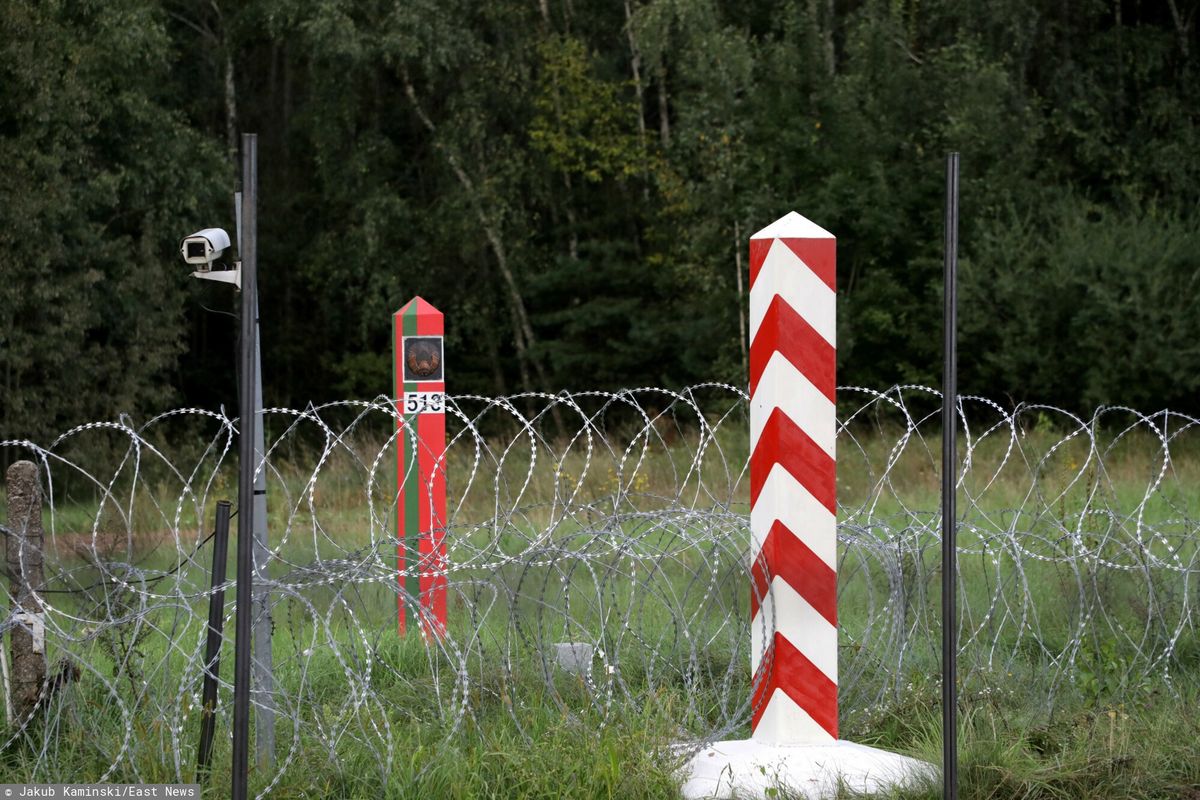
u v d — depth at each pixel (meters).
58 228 34.94
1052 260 34.78
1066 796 8.06
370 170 44.72
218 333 49.62
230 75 45.97
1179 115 40.41
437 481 12.57
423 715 9.51
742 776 8.16
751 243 8.88
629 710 9.18
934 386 36.84
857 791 7.98
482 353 48.50
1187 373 33.03
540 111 45.03
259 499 8.47
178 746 8.11
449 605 12.87
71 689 8.76
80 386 35.12
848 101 38.25
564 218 48.16
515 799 7.99
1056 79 41.00
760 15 44.78
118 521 14.09
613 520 9.12
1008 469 24.77
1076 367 34.88
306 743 8.62
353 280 47.88
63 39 34.56
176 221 38.31
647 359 44.94
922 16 42.16
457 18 44.16
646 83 44.12
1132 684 10.38
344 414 46.50
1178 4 44.28
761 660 8.72
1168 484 22.70
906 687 10.04
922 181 37.78
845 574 14.22
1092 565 10.80
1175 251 33.72
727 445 29.22
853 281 38.41
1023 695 10.06
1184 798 8.16
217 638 8.18
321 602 13.25
